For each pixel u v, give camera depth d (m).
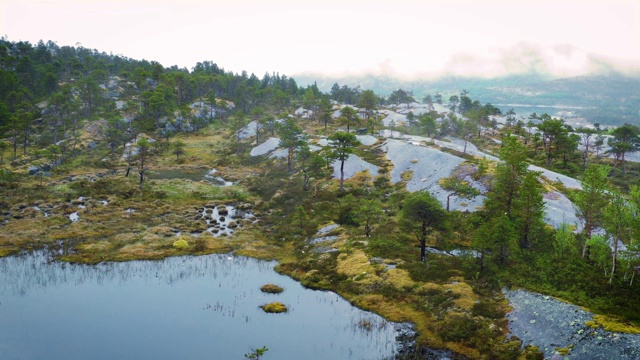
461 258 61.53
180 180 124.50
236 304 51.75
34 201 96.00
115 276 59.44
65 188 108.31
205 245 73.88
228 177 135.25
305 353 40.84
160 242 74.69
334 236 75.50
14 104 183.50
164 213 94.38
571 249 57.44
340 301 53.66
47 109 189.00
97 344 40.69
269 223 90.69
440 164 107.81
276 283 59.31
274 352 40.81
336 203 95.12
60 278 57.72
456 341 42.41
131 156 154.88
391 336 44.59
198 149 174.25
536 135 158.12
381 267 59.94
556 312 42.59
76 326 44.22
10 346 39.56
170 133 189.12
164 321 46.41
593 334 37.66
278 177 129.75
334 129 191.12
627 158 159.25
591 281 48.53
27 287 54.25
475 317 45.53
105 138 173.00
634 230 46.84
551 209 77.38
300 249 73.69
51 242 71.94
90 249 69.19
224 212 97.50
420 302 50.53
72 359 37.81
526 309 45.00
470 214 75.19
